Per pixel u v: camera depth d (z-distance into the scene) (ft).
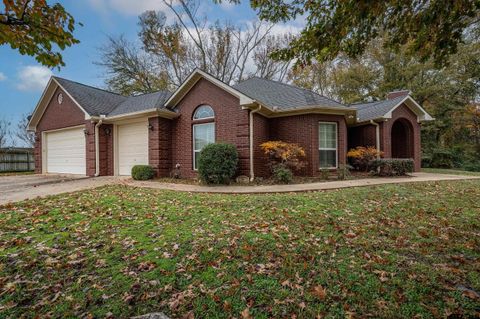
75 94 41.16
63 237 12.25
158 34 68.59
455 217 15.17
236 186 26.96
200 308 7.29
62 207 17.49
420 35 12.25
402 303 7.31
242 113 30.76
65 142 43.19
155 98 40.34
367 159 38.70
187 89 34.58
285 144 30.94
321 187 24.91
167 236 12.28
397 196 20.74
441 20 11.06
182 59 71.15
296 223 14.03
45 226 13.75
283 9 13.61
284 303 7.41
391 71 69.97
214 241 11.59
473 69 57.98
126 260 10.02
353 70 73.10
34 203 18.56
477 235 12.26
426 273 8.84
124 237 12.25
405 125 46.91
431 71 65.77
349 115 36.50
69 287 8.38
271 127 35.94
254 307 7.28
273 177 31.60
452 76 61.93
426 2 10.75
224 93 31.94
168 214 15.97
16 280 8.76
